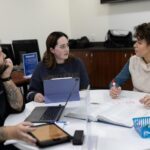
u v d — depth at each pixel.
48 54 2.19
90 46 4.98
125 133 1.28
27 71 2.94
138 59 2.14
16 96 1.67
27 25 4.64
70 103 1.72
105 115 1.44
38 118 1.48
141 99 1.74
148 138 1.21
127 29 4.71
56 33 2.19
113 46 4.41
